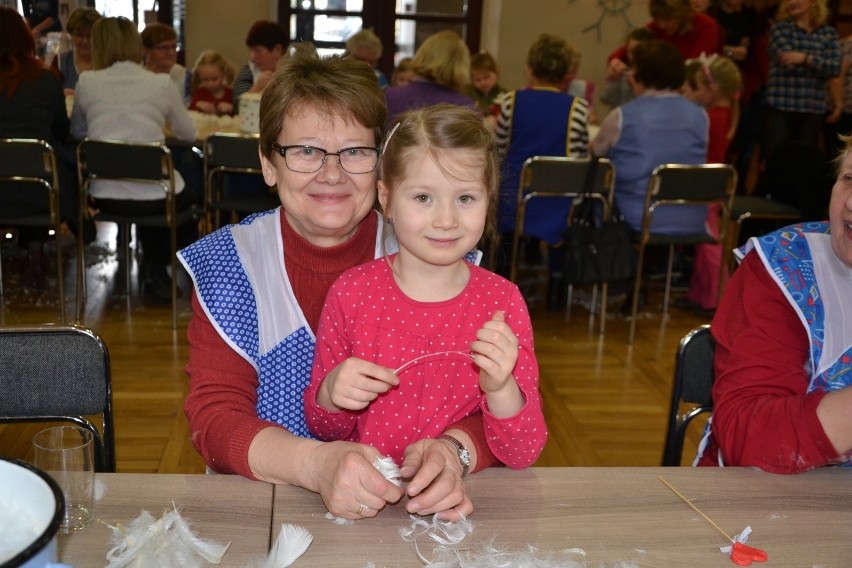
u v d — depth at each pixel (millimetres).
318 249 1221
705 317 4090
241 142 3666
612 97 5281
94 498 937
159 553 844
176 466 2430
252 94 4047
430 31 6789
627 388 3174
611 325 3914
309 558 875
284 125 1181
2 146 3289
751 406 1205
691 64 4262
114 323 3613
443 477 964
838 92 5824
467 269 1155
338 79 1166
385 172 1102
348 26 6707
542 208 3832
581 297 4340
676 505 1017
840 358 1244
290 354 1209
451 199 1051
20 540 646
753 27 6254
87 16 4797
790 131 5465
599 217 3881
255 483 1032
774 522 989
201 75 5055
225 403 1150
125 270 3975
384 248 1267
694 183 3617
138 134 3709
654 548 920
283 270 1216
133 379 3029
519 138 3906
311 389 1118
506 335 983
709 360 1534
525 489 1036
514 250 3811
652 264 4109
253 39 4840
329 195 1185
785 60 5301
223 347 1195
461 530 922
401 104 3639
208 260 1223
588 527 956
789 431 1124
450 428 1104
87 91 3727
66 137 3891
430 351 1114
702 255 4094
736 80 4168
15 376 1377
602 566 873
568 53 3967
